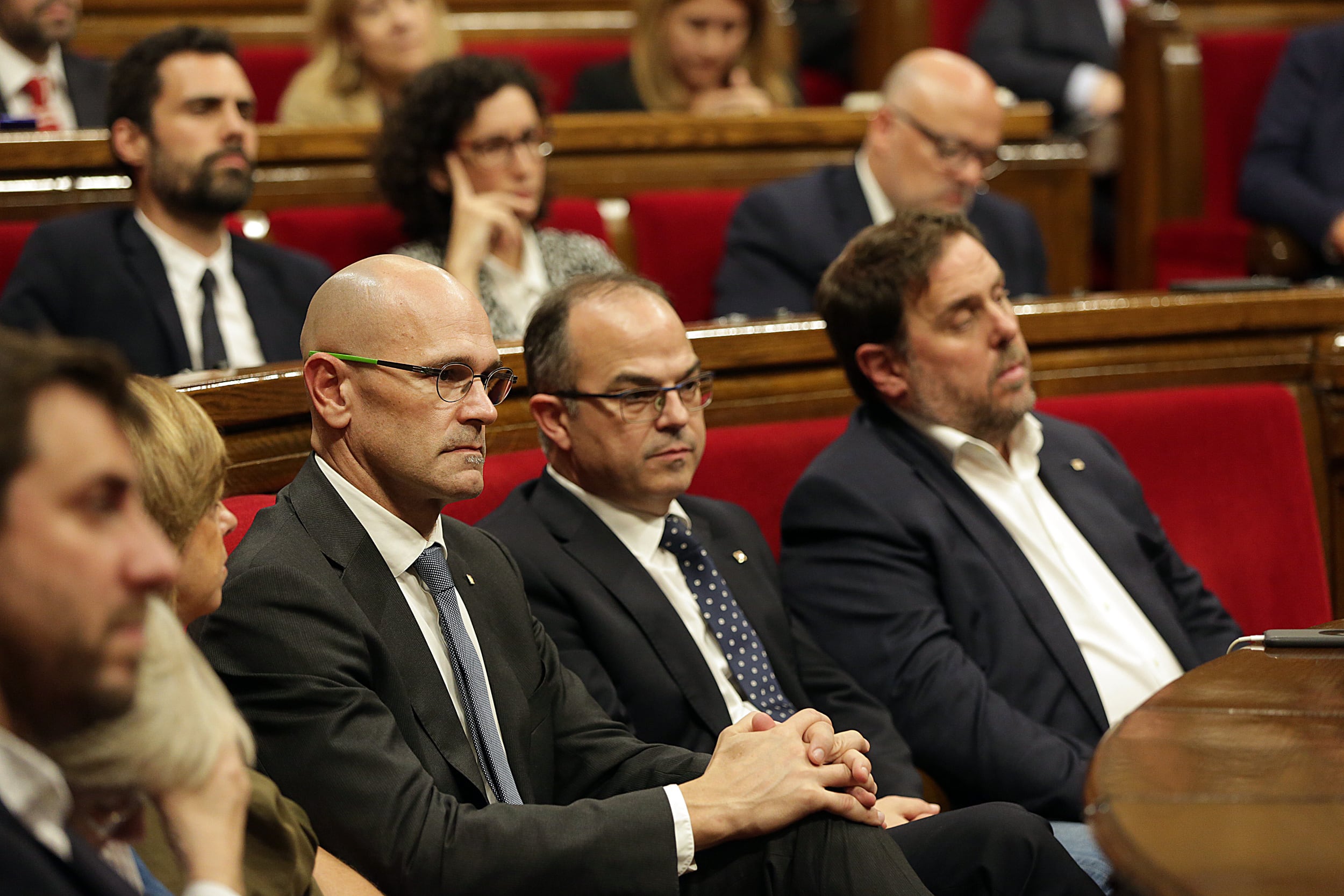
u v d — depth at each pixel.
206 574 4.45
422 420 5.41
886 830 5.74
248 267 10.08
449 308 5.51
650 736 6.56
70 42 13.20
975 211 12.07
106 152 10.74
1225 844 3.39
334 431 5.52
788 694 7.01
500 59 10.97
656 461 6.74
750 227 11.79
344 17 12.74
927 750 7.13
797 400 8.81
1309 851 3.33
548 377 6.86
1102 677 7.61
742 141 13.30
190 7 15.26
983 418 7.82
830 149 13.64
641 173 13.01
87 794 3.22
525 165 10.70
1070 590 7.76
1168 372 9.64
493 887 4.95
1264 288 10.12
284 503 5.50
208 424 4.40
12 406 2.79
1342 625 5.72
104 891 3.12
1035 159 14.33
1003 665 7.44
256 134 11.49
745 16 14.30
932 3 18.34
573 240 11.16
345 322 5.46
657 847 5.14
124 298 9.51
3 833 2.97
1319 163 14.77
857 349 8.01
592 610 6.57
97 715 3.02
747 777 5.37
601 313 6.74
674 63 14.19
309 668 5.03
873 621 7.44
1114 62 18.09
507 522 6.84
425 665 5.39
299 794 4.97
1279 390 9.46
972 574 7.56
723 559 7.17
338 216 11.16
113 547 2.90
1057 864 5.53
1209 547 9.07
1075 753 7.01
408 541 5.53
